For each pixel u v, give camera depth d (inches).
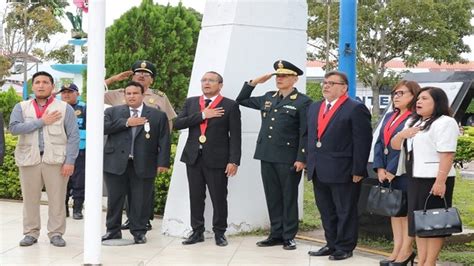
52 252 235.1
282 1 275.6
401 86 210.8
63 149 244.2
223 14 268.7
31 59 1249.4
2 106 709.3
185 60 431.8
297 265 218.8
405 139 196.4
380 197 206.7
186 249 243.0
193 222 252.5
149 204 255.6
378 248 243.9
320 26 997.2
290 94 242.5
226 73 262.7
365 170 222.4
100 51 204.5
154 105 282.4
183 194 267.6
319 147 225.9
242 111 268.5
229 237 264.5
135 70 281.3
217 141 245.0
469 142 415.2
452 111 220.7
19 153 243.8
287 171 239.5
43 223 294.2
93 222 206.4
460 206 347.3
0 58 1199.6
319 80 1146.0
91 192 205.8
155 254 234.8
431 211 183.0
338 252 227.5
